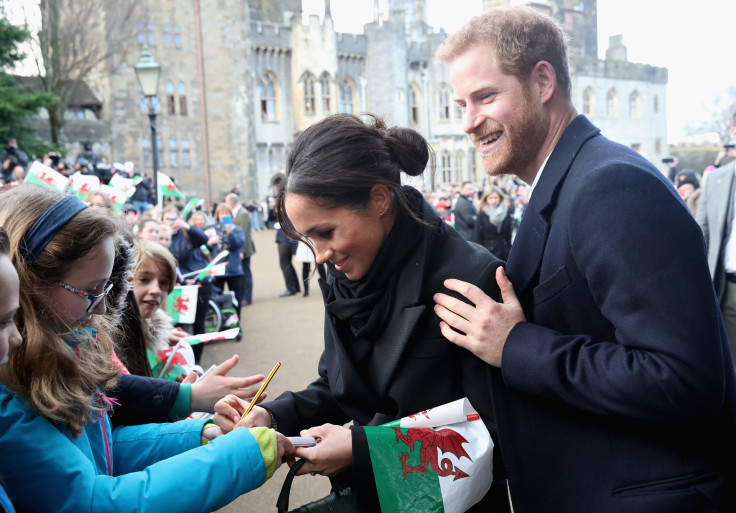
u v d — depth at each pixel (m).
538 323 1.53
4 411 1.26
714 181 4.01
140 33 34.09
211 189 36.62
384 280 1.57
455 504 1.48
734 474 1.47
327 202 1.46
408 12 55.28
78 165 15.36
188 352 2.88
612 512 1.39
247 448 1.42
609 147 1.49
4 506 1.10
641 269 1.30
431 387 1.58
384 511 1.45
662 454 1.39
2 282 1.02
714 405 1.30
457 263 1.61
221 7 36.41
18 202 1.32
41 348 1.26
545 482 1.48
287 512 1.51
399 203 1.57
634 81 53.12
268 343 6.96
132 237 1.69
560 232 1.49
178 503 1.32
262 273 14.27
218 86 36.50
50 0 25.33
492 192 8.46
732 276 3.89
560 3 55.94
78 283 1.33
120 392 1.90
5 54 20.59
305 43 39.97
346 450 1.50
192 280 6.03
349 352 1.65
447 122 45.56
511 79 1.56
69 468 1.28
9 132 20.00
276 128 40.12
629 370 1.30
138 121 33.88
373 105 42.94
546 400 1.49
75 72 30.56
